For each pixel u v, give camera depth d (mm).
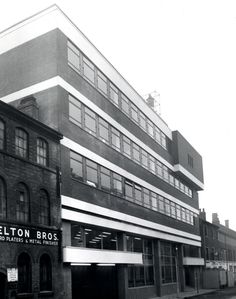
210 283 53469
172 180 44875
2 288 18344
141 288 33812
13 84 26281
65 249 22531
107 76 31859
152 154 39531
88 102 28203
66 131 24812
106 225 28125
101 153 28984
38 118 24625
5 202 19094
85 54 28766
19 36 26859
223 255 68312
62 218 23078
